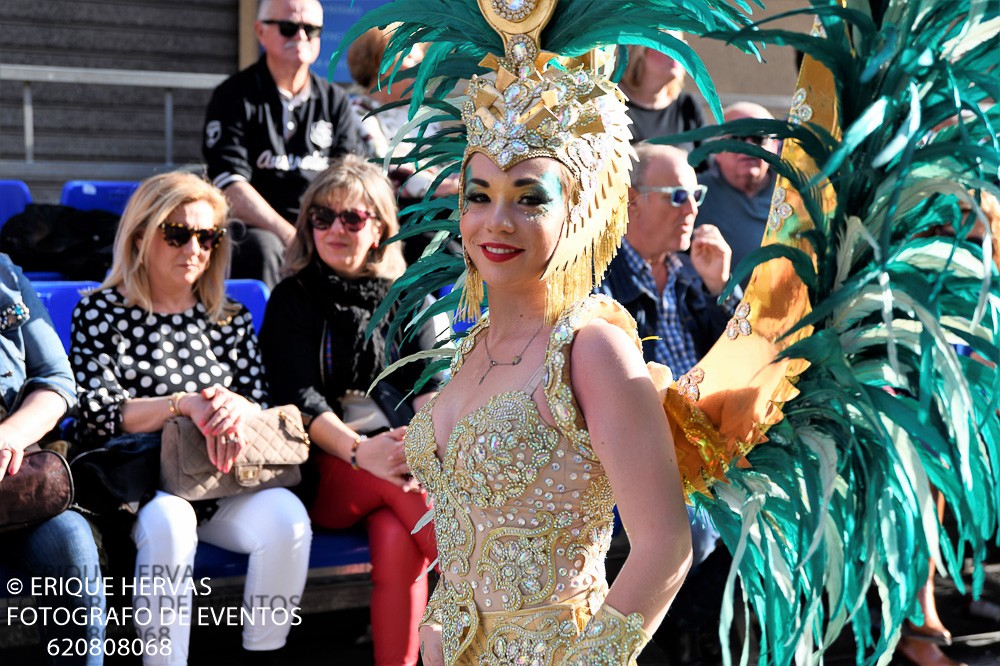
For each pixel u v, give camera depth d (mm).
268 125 4297
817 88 1465
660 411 1438
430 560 2977
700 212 4016
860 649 1593
